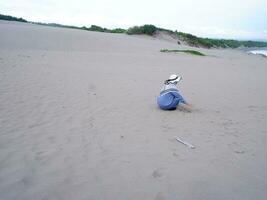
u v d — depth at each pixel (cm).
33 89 823
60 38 2700
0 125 542
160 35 5584
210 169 421
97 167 413
